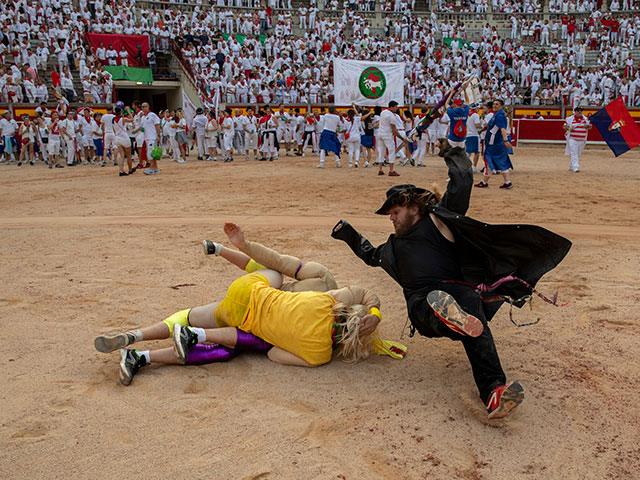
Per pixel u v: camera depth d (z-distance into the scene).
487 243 3.61
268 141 19.84
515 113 29.25
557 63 34.03
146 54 29.42
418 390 3.78
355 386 3.84
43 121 19.41
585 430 3.28
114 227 8.78
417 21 37.25
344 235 4.27
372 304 4.29
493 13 39.59
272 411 3.52
